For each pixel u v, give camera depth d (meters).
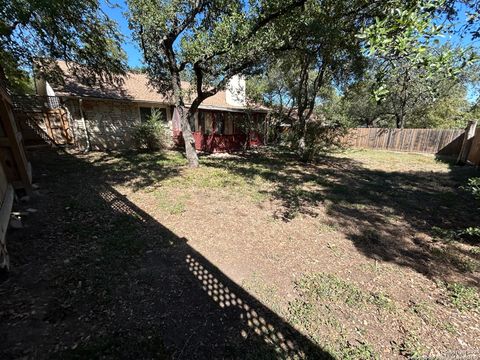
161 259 3.03
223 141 13.28
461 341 1.95
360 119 23.47
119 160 9.21
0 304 2.19
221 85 7.75
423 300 2.42
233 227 4.02
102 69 9.05
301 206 5.08
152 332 1.97
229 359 1.77
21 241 3.27
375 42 1.71
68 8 6.56
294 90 14.67
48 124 11.34
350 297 2.43
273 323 2.10
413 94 16.59
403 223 4.34
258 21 6.28
